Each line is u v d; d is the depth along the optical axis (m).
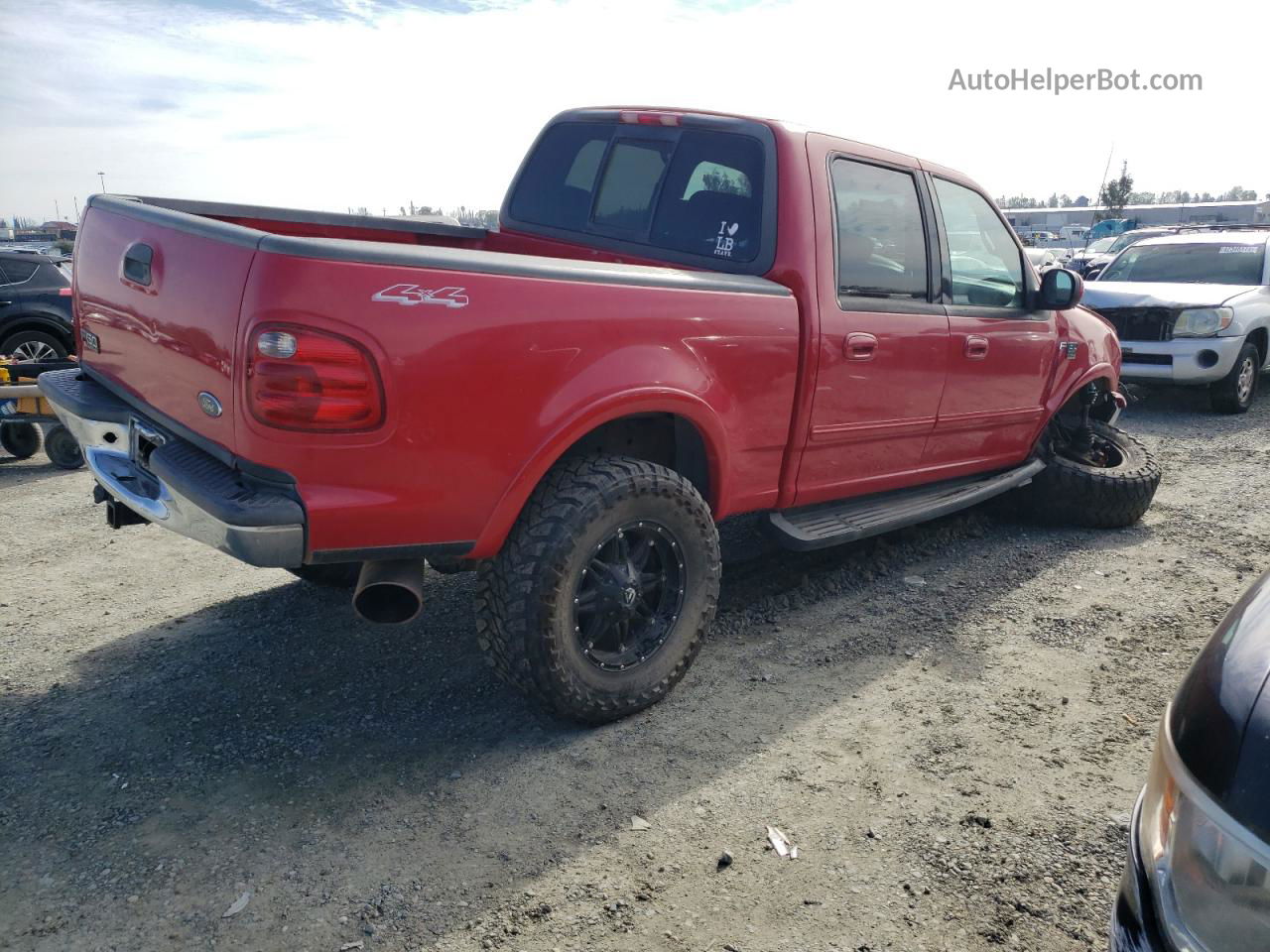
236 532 2.45
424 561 2.82
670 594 3.22
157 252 2.79
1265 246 9.89
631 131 4.12
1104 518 5.30
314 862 2.47
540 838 2.57
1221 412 9.22
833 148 3.76
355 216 4.17
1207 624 4.04
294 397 2.42
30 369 6.73
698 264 3.77
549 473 2.97
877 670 3.58
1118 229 44.12
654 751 3.01
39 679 3.44
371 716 3.20
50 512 5.66
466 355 2.60
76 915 2.27
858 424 3.88
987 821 2.66
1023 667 3.62
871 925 2.27
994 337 4.52
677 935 2.23
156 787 2.78
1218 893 1.29
